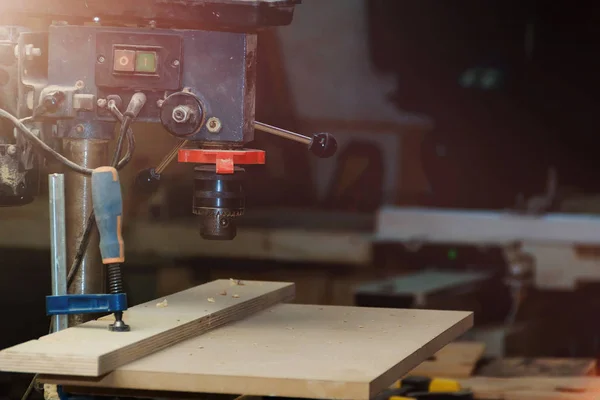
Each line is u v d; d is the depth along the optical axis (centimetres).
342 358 186
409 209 620
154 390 184
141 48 214
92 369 170
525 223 584
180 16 216
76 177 226
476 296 573
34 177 234
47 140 234
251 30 221
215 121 215
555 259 576
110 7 217
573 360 357
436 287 541
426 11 760
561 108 740
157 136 586
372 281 626
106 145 227
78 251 218
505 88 750
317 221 706
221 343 200
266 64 788
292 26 789
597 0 723
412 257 624
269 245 644
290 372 173
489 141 751
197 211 220
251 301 237
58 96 214
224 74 215
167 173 651
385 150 787
